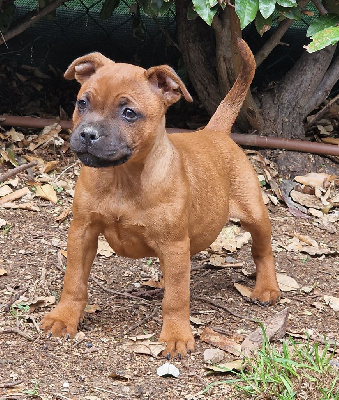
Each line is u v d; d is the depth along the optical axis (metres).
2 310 1.37
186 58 2.10
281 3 1.65
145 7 1.83
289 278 1.57
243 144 2.04
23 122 2.00
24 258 1.55
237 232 1.76
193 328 1.37
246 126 2.11
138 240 1.29
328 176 2.00
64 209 1.76
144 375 1.23
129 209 1.27
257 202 1.46
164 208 1.27
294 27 2.26
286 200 1.92
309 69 2.11
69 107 2.20
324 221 1.87
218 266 1.61
